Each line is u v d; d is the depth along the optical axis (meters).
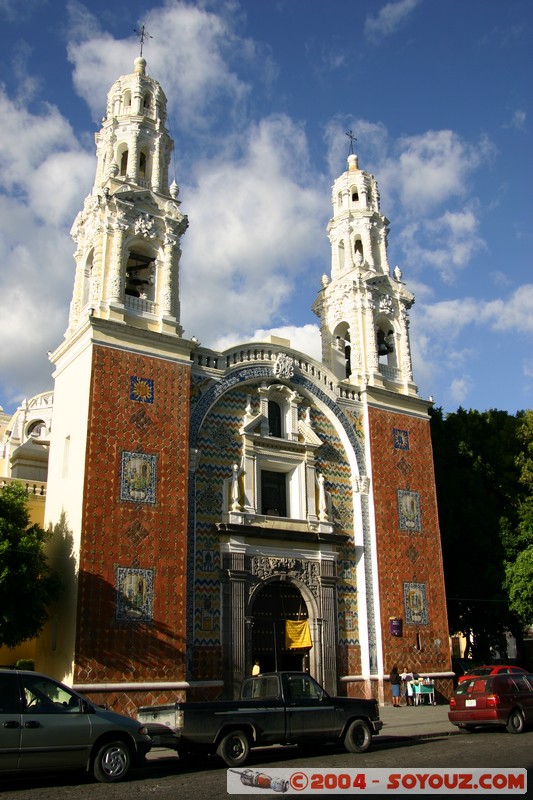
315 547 31.88
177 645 25.89
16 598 23.95
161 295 30.70
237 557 29.25
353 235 40.25
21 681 14.48
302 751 19.38
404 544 34.38
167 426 28.36
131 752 15.09
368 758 17.53
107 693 23.86
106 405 27.17
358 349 37.03
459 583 39.47
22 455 37.09
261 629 29.86
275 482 32.69
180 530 27.33
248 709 17.33
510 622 38.56
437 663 33.44
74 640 23.98
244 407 32.28
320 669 30.14
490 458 42.19
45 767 14.02
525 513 39.31
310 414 34.34
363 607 32.44
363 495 34.25
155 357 28.95
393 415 36.47
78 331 28.77
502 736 21.52
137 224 31.11
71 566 25.42
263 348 33.62
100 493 25.97
